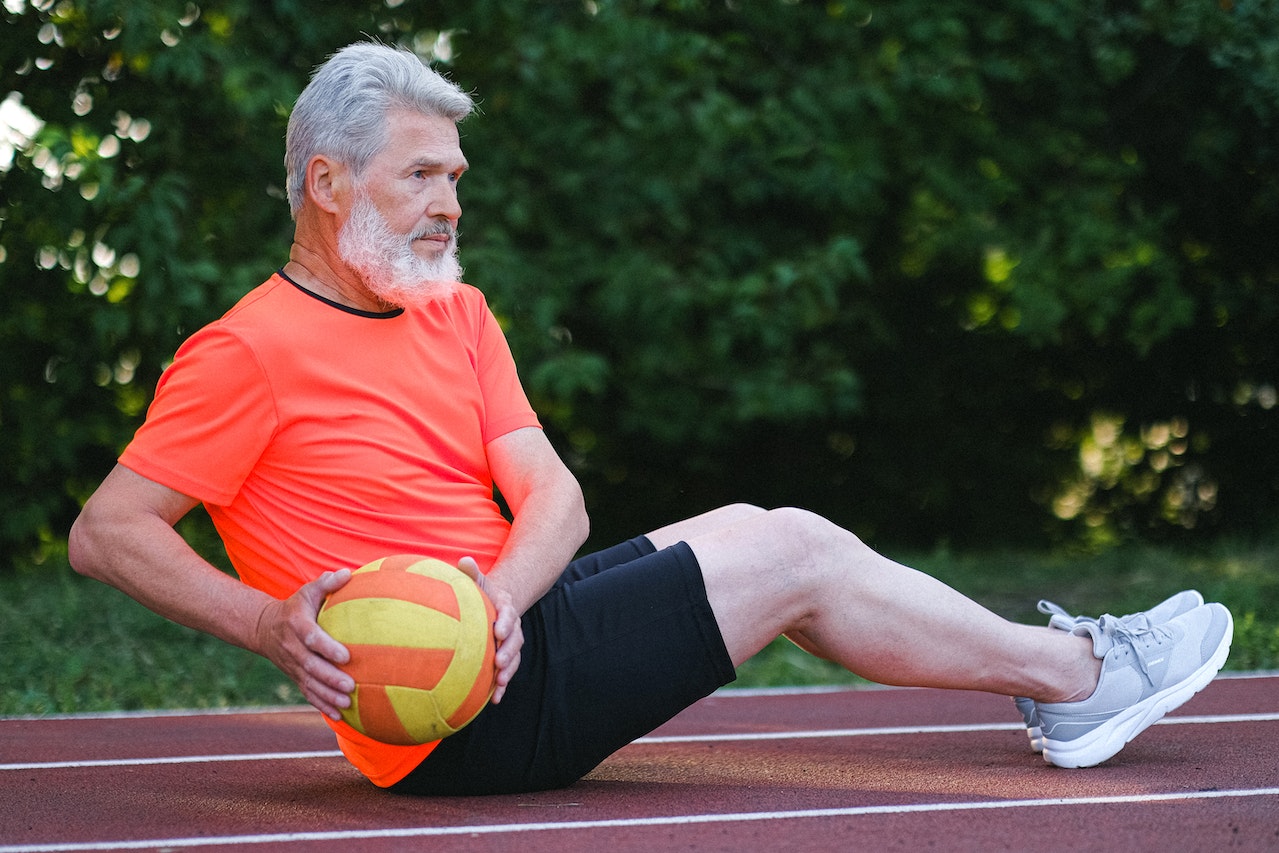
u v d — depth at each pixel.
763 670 5.68
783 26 8.20
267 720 4.70
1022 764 3.37
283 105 7.07
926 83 7.95
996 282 9.23
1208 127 8.66
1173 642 3.21
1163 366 9.67
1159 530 10.10
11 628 5.96
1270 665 5.53
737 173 8.07
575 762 2.88
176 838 2.68
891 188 8.70
